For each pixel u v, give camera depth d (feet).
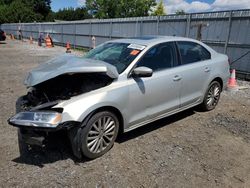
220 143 14.71
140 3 193.57
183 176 11.48
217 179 11.37
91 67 12.03
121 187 10.64
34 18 228.02
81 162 12.29
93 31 75.51
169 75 15.31
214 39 41.01
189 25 44.60
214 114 19.38
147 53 14.61
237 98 24.59
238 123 17.83
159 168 12.01
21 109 12.50
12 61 46.24
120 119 13.56
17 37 139.85
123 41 16.37
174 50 16.28
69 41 89.86
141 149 13.66
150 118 14.85
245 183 11.19
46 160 12.36
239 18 37.09
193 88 17.37
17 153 12.91
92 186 10.64
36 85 12.42
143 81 13.97
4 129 15.56
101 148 12.76
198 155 13.29
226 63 20.17
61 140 13.32
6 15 220.02
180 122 17.57
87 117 11.82
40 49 75.20
